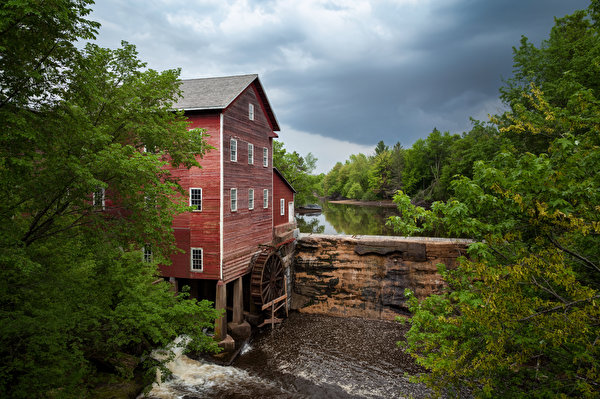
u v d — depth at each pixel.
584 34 21.50
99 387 10.70
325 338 18.42
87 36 6.63
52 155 6.54
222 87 19.14
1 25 5.10
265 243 22.05
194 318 12.31
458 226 5.70
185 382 13.12
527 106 23.09
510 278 4.94
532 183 5.29
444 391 12.57
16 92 6.00
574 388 5.40
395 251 23.17
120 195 9.35
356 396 12.73
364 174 104.69
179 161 11.37
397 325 20.53
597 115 6.25
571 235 5.34
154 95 10.90
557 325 4.58
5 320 6.02
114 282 10.53
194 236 17.17
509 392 6.02
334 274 24.06
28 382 6.05
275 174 24.81
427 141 68.56
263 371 14.51
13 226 6.68
